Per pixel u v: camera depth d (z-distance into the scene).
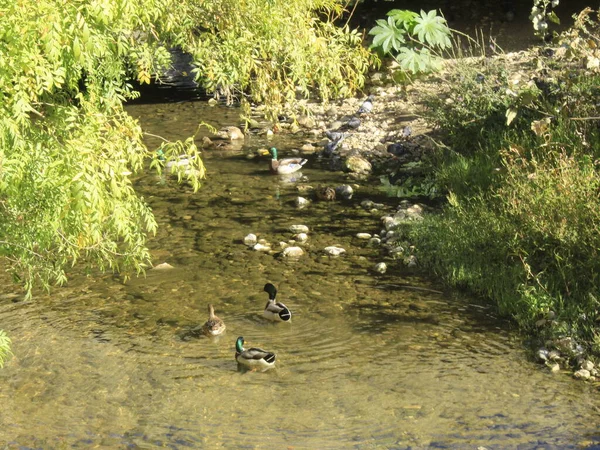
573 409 7.79
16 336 9.50
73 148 6.07
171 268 11.55
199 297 10.59
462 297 10.56
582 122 13.32
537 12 11.30
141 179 16.11
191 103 23.02
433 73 21.14
